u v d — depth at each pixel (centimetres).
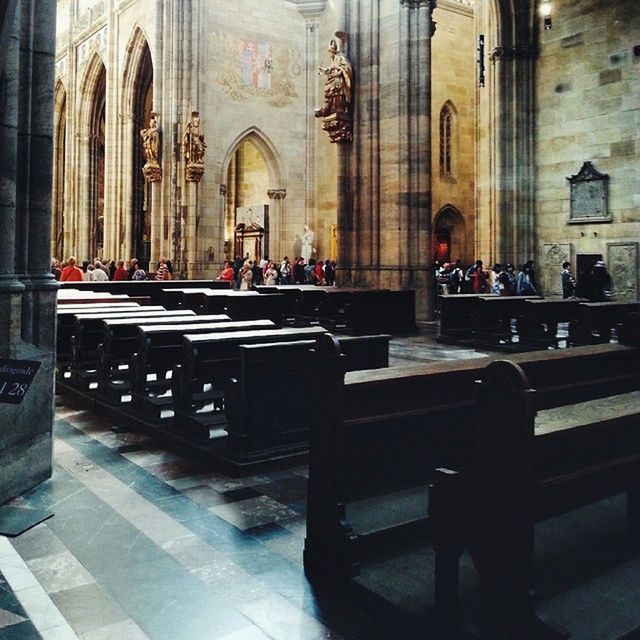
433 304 2036
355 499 475
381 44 2038
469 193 3528
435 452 528
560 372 560
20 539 520
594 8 2238
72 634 386
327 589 444
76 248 4491
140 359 906
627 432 416
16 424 610
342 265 2109
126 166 3856
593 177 2241
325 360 458
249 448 700
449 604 375
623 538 480
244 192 3894
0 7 486
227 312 1817
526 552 340
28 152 643
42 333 653
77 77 4462
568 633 345
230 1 3253
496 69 2433
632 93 2150
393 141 2008
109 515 571
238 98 3288
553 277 2369
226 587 447
